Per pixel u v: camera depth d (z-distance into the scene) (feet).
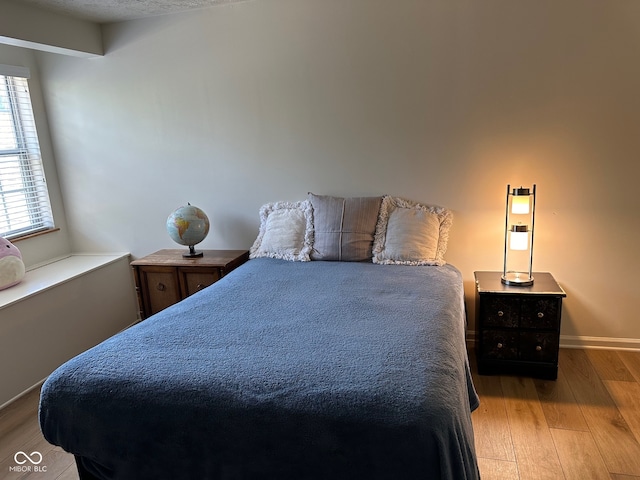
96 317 11.45
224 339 6.41
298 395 5.04
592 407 8.07
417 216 9.94
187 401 5.24
